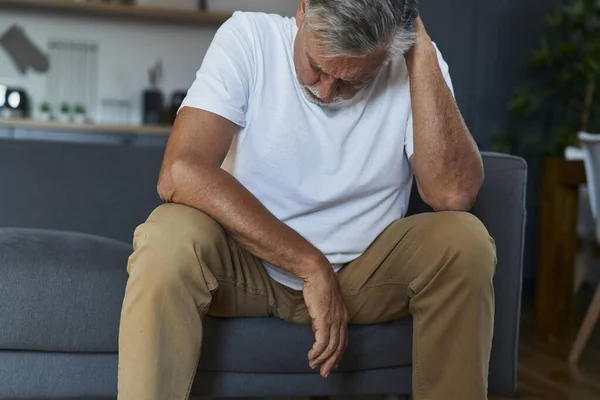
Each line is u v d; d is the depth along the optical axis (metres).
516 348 1.57
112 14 4.48
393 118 1.36
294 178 1.30
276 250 1.18
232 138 1.27
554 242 2.90
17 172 1.79
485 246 1.21
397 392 1.43
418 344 1.25
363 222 1.35
